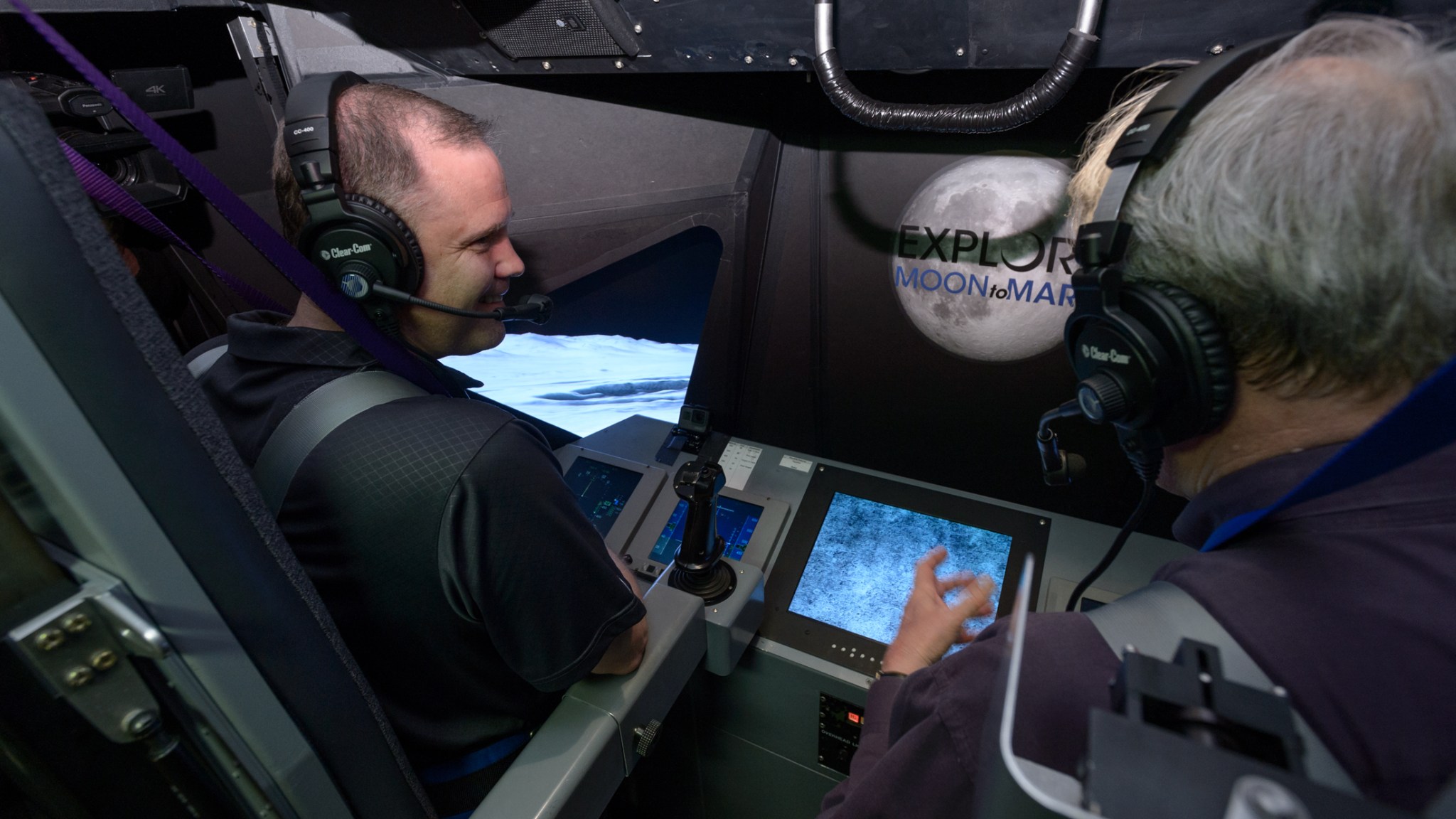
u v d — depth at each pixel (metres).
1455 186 0.32
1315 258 0.34
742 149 1.46
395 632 0.73
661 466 1.65
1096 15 0.83
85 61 0.43
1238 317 0.38
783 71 1.14
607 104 1.43
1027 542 1.36
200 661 0.43
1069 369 1.40
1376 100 0.33
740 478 1.59
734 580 1.29
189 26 1.50
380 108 0.73
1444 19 0.68
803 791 1.48
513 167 1.50
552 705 0.91
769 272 1.59
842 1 0.93
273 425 0.72
